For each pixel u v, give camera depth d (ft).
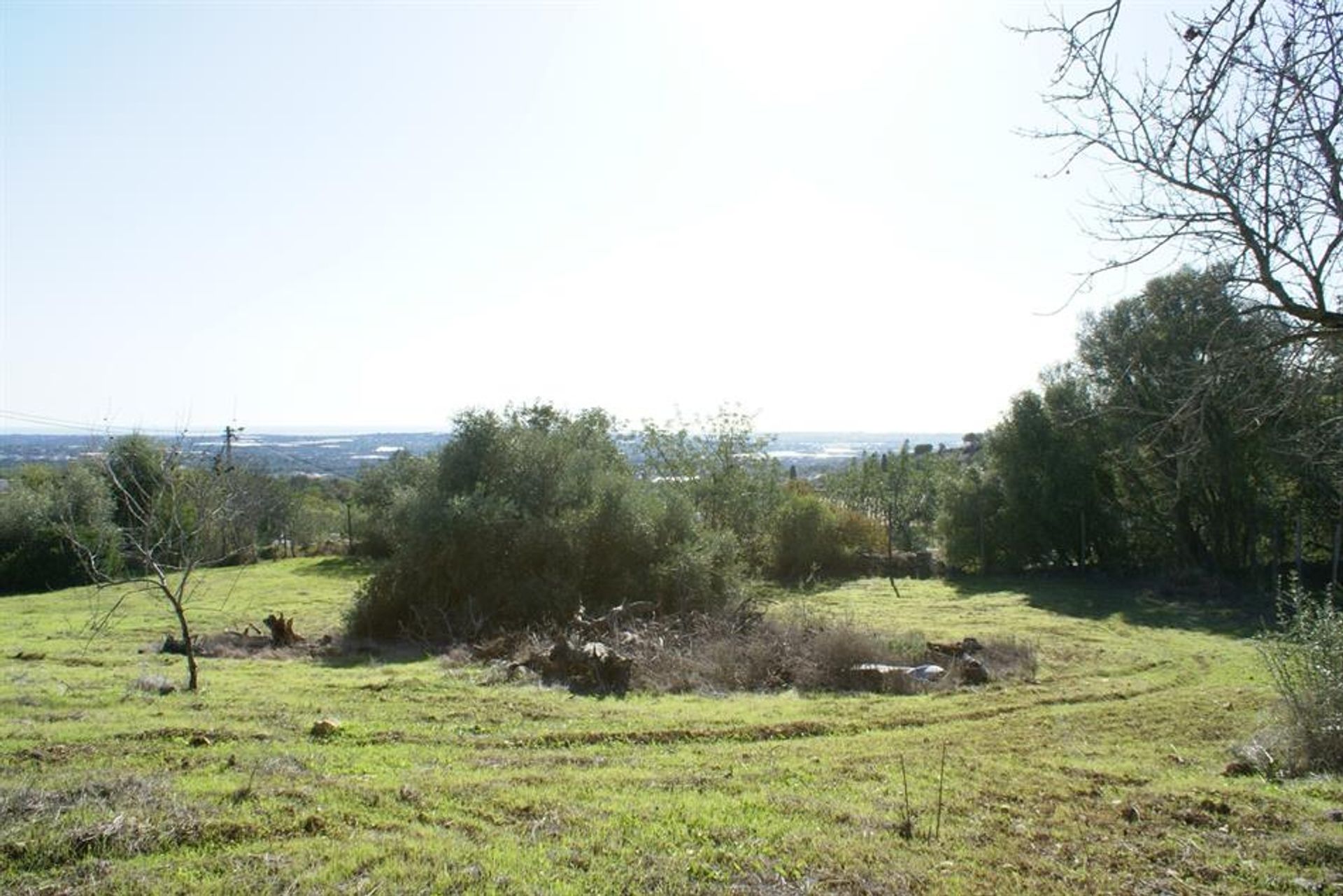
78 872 17.15
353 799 22.17
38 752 25.80
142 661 49.83
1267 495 90.38
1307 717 29.99
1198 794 25.03
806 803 23.41
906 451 159.33
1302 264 14.60
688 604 66.03
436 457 74.64
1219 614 83.30
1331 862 19.54
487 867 18.10
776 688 48.37
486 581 66.23
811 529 120.88
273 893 16.52
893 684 47.88
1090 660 58.49
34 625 69.31
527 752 29.96
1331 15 12.43
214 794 21.89
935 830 21.56
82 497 113.09
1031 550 116.98
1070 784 26.50
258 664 51.06
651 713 38.11
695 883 17.83
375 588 65.62
